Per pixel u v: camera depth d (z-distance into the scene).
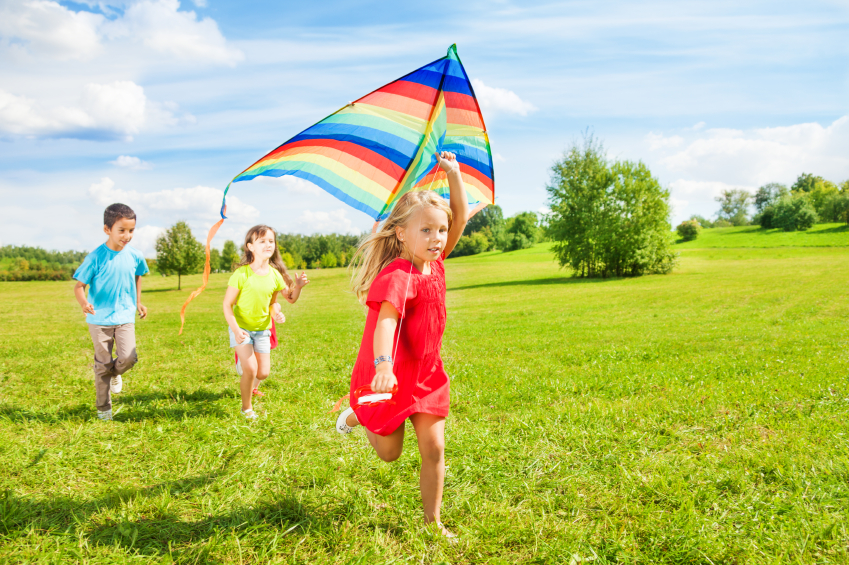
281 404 5.20
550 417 4.55
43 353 9.32
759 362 6.93
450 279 46.28
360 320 16.89
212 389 6.05
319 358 8.38
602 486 3.17
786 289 21.58
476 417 4.71
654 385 5.69
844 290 20.00
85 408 5.02
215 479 3.27
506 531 2.64
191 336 11.94
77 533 2.56
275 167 2.63
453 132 2.85
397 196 2.73
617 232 38.25
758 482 3.18
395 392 2.27
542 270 51.38
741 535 2.56
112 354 4.96
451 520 2.81
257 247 4.83
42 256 93.56
